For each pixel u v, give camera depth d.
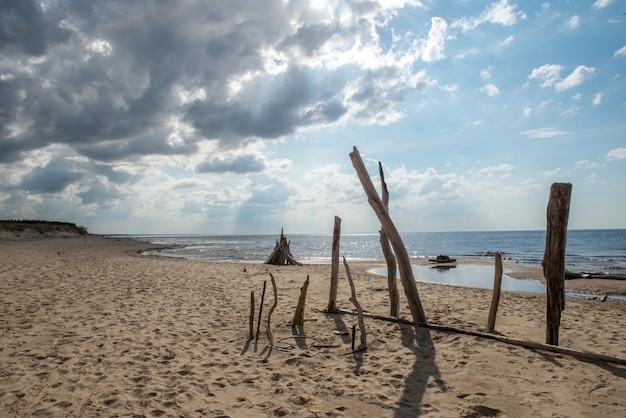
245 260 27.39
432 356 5.65
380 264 24.06
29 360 5.13
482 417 3.91
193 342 6.16
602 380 4.79
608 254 36.78
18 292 9.30
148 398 4.22
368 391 4.48
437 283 14.67
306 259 32.34
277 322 7.44
